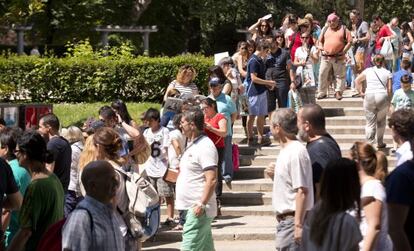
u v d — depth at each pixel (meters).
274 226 18.44
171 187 18.03
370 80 22.02
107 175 9.25
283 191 11.55
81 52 30.25
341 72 25.39
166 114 19.36
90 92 29.39
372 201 9.79
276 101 23.27
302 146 11.48
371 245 9.64
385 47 29.05
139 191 12.52
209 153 13.55
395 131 11.12
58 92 29.34
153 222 13.97
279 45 23.16
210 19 59.72
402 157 10.95
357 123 24.19
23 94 29.30
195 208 13.37
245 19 62.56
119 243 9.29
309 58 23.75
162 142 18.08
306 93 23.50
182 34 58.09
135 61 29.22
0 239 11.38
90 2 46.31
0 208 11.22
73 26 46.75
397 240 8.95
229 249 17.11
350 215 8.73
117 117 16.47
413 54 30.34
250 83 22.05
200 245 13.54
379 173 10.16
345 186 8.75
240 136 22.92
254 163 21.53
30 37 49.50
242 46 23.45
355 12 29.27
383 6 67.31
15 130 13.06
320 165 11.48
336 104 25.34
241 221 18.88
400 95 22.14
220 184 18.98
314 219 8.83
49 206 10.70
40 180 10.71
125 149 16.38
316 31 27.44
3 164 11.38
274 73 22.59
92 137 12.73
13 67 29.09
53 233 10.20
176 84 20.27
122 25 49.59
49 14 46.69
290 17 25.53
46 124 14.86
